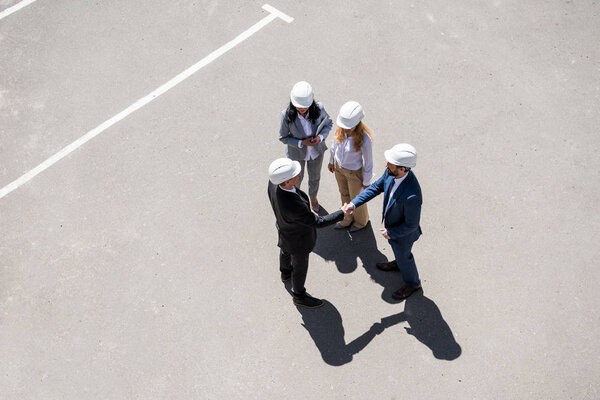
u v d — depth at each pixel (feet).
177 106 25.36
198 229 21.74
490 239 20.92
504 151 23.24
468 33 27.25
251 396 18.04
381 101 25.03
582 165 22.68
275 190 15.44
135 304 20.01
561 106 24.49
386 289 20.04
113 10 29.07
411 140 23.73
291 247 16.92
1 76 26.63
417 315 19.38
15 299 20.17
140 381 18.47
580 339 18.56
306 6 28.68
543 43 26.71
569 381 17.79
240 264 20.84
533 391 17.67
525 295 19.58
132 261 21.01
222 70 26.50
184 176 23.18
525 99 24.80
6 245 21.48
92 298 20.17
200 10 28.86
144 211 22.27
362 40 27.20
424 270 20.33
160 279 20.56
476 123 24.12
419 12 28.14
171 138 24.34
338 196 22.49
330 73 26.09
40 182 23.21
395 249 17.75
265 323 19.45
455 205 21.81
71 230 21.85
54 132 24.70
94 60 27.12
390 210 16.37
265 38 27.55
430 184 22.44
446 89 25.30
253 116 24.89
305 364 18.56
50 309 19.95
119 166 23.57
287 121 18.17
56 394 18.29
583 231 20.97
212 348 18.98
